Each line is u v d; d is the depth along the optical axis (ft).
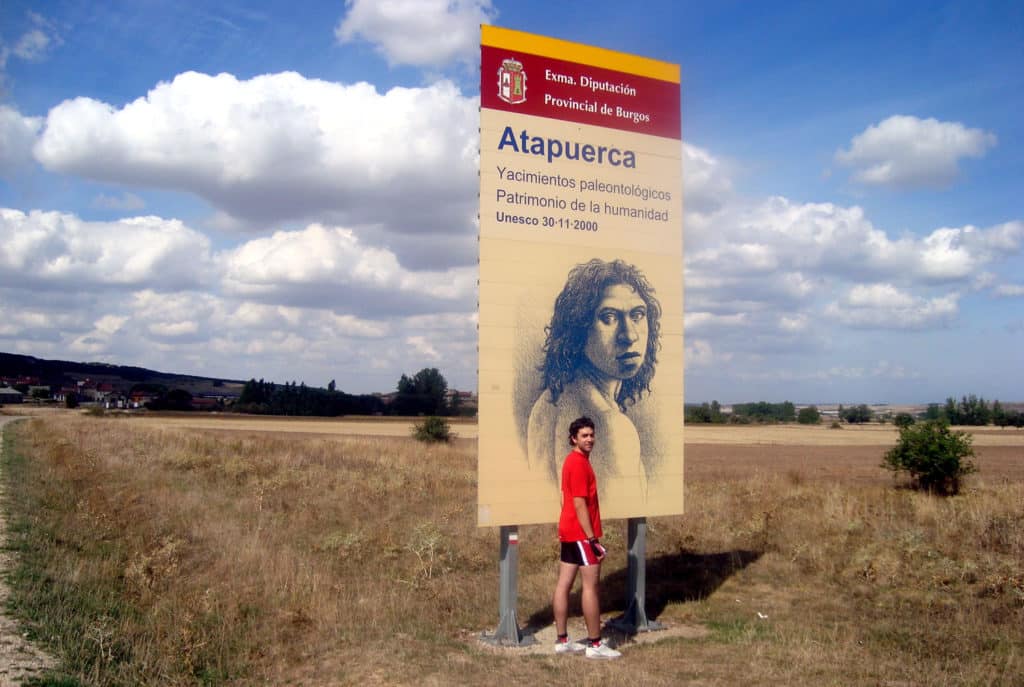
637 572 26.58
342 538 37.83
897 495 58.59
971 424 349.41
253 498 51.78
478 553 36.55
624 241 26.71
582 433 23.04
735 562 36.11
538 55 25.50
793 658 22.34
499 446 24.23
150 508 45.73
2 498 48.37
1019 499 50.96
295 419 326.85
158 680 19.22
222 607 25.84
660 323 27.30
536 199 25.17
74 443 96.07
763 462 122.83
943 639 24.20
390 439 140.15
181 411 383.86
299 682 19.77
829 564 34.81
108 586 27.68
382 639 23.30
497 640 24.11
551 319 25.23
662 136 27.58
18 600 24.73
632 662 22.11
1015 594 28.07
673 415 27.37
